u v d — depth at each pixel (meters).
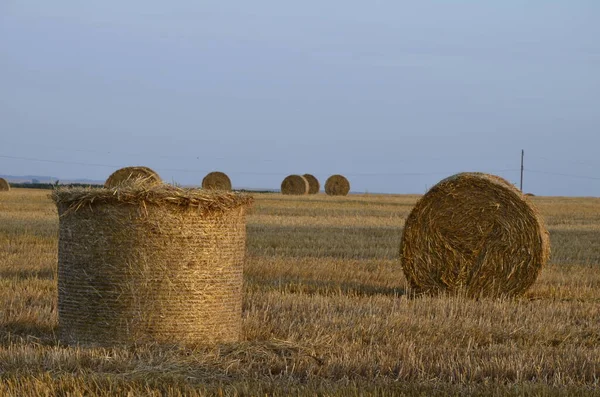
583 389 9.79
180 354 11.38
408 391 9.60
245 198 12.41
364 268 22.28
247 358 11.18
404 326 13.73
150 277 11.80
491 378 10.53
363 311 15.18
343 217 41.19
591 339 13.32
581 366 11.05
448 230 19.02
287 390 9.52
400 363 10.99
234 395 9.22
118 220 11.77
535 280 18.50
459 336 13.30
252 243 27.41
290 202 53.12
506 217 18.64
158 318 11.84
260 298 16.08
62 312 12.19
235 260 12.44
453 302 16.52
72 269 12.04
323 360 11.09
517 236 18.58
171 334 11.87
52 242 26.72
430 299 17.11
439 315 14.80
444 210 19.05
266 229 32.69
